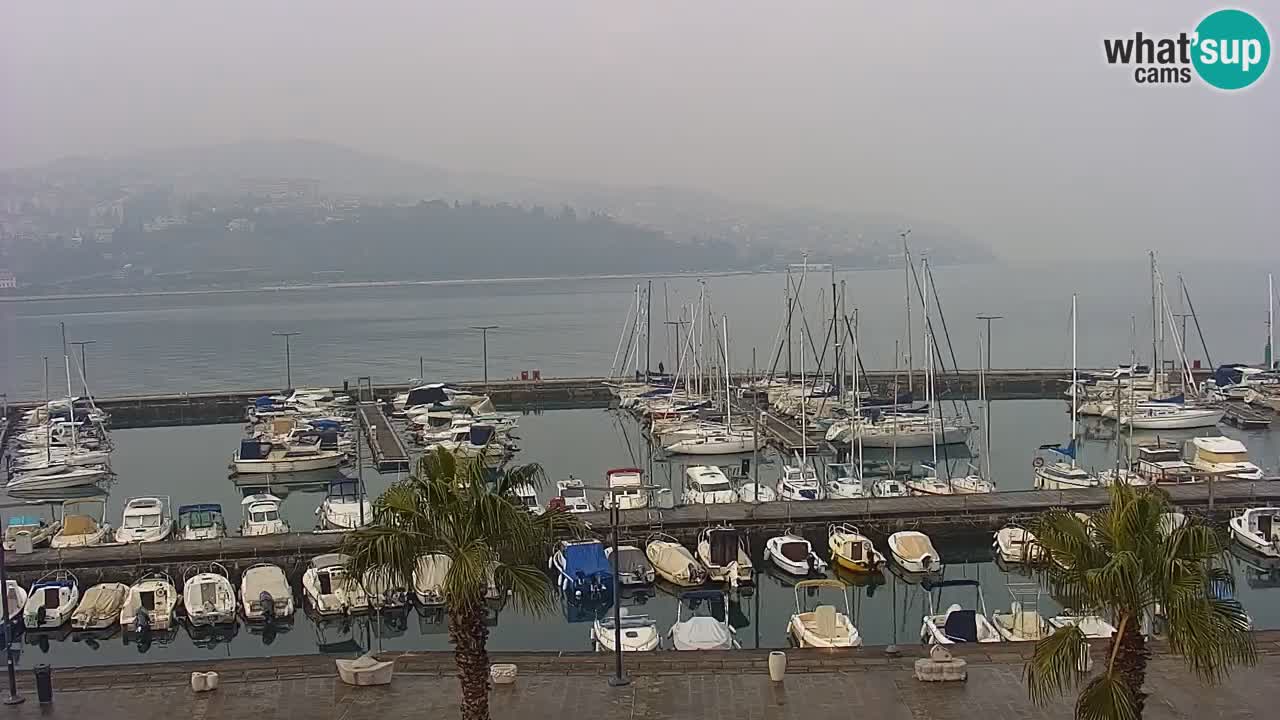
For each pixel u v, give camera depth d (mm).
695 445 75938
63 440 77000
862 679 25281
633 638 33156
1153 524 15680
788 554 45562
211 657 37438
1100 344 152500
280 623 39750
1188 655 14930
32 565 43812
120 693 25359
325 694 25156
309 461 72812
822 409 84312
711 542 43969
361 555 16500
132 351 170250
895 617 41062
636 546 47812
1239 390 91625
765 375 111812
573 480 61656
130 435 93500
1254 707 22969
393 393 106875
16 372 140625
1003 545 46688
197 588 39938
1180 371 102312
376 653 27656
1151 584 15234
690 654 27031
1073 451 62281
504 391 108312
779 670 25172
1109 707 15344
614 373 120625
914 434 75562
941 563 45938
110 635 39156
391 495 17156
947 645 27328
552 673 26109
